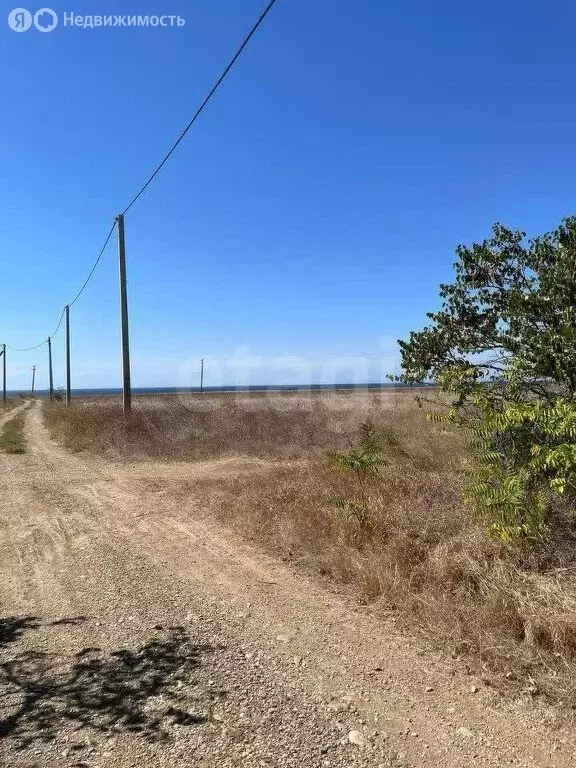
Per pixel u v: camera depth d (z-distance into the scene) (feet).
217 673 11.62
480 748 9.26
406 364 19.45
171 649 12.73
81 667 11.96
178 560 19.25
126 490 32.07
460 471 20.47
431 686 11.10
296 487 24.54
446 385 16.96
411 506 18.70
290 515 21.53
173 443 47.50
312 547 18.75
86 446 51.19
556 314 15.35
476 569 14.20
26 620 14.60
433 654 12.34
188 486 31.35
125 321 54.85
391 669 11.78
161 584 16.98
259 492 25.61
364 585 15.64
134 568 18.49
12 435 67.41
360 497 20.80
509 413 14.07
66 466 42.22
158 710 10.28
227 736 9.50
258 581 17.08
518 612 12.45
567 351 14.12
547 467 14.69
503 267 17.62
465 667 11.75
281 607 15.11
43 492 32.12
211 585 16.85
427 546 16.48
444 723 9.92
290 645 12.91
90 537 22.41
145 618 14.48
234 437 47.55
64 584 17.22
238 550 20.07
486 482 16.07
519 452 15.62
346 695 10.81
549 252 16.46
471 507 16.57
